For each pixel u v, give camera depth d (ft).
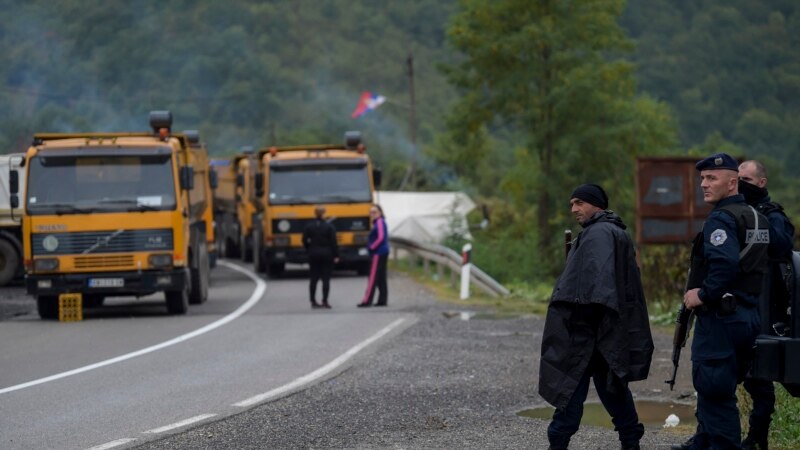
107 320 193.88
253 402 105.19
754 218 69.92
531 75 448.65
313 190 301.02
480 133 479.82
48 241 193.57
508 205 549.54
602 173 461.78
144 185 196.24
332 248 209.97
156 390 113.80
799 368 69.46
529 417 98.63
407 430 91.91
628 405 77.61
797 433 83.92
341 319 187.21
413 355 139.64
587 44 455.22
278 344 152.76
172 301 201.36
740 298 69.67
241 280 302.66
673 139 518.78
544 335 75.61
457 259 256.32
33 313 213.66
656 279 226.38
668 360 136.36
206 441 87.25
